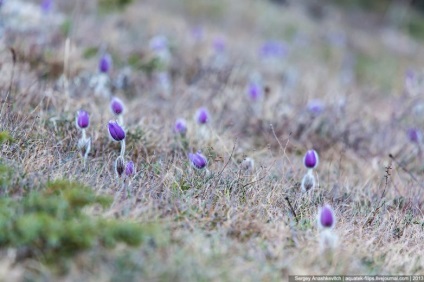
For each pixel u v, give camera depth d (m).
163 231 4.24
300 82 13.66
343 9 38.19
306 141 8.17
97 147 6.11
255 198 5.23
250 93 8.84
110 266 3.69
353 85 16.28
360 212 5.61
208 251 4.07
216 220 4.70
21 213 3.97
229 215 4.75
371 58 25.41
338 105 9.52
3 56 8.25
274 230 4.59
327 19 32.09
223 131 7.61
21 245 3.67
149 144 6.51
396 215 5.52
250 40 18.45
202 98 8.87
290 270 4.05
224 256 4.07
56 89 7.70
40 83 7.84
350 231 4.96
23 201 4.16
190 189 5.16
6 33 9.21
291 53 18.98
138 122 7.11
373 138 8.90
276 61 14.65
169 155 6.44
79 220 4.01
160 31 13.78
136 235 3.86
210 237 4.39
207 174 5.59
